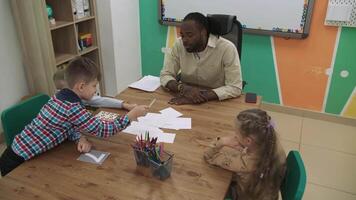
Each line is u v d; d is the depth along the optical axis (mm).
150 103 1854
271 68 3234
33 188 1159
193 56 2121
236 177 1298
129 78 3801
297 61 3102
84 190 1149
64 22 2877
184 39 1963
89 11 3174
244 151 1256
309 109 3250
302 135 2924
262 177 1274
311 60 3041
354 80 2955
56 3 2873
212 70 2115
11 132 1642
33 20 2471
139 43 3818
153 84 2123
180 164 1299
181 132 1541
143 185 1179
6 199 1104
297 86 3209
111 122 1424
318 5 2816
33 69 2662
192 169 1269
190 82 2242
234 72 2014
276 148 1259
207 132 1542
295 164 1286
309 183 2305
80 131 1467
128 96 1949
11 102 2721
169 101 1884
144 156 1194
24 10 2445
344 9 2693
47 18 2566
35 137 1361
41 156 1354
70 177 1220
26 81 2816
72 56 3023
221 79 2143
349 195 2186
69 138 1454
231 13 3164
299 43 3016
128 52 3662
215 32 2053
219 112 1749
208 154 1310
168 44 3646
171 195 1128
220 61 2066
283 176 1330
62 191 1145
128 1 3455
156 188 1163
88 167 1279
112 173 1244
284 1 2898
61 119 1354
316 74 3076
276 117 3264
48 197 1114
